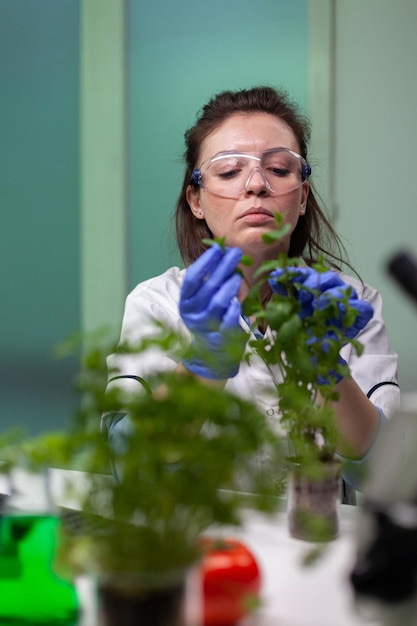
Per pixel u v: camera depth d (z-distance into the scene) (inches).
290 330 40.5
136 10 144.9
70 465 27.7
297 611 33.6
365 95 128.5
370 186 129.3
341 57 129.5
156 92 144.9
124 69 146.9
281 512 45.5
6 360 165.5
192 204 68.5
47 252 160.1
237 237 60.6
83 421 27.6
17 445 27.8
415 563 27.2
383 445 29.3
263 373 59.6
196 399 26.9
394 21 125.7
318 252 70.5
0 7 156.6
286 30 132.6
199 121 66.7
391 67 126.7
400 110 126.6
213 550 31.3
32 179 159.5
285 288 44.1
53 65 154.3
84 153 151.6
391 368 68.1
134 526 26.8
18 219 161.8
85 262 153.6
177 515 26.9
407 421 29.0
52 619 31.1
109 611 28.0
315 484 40.5
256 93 64.9
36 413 153.4
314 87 130.8
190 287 45.3
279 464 29.1
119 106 147.4
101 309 152.9
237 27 136.8
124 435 27.2
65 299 159.9
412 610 27.8
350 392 54.0
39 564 31.1
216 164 61.0
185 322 45.8
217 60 138.8
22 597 31.0
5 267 163.8
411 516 27.3
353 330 45.4
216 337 39.4
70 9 151.0
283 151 60.8
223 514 26.8
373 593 27.6
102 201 150.8
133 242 149.3
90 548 27.2
